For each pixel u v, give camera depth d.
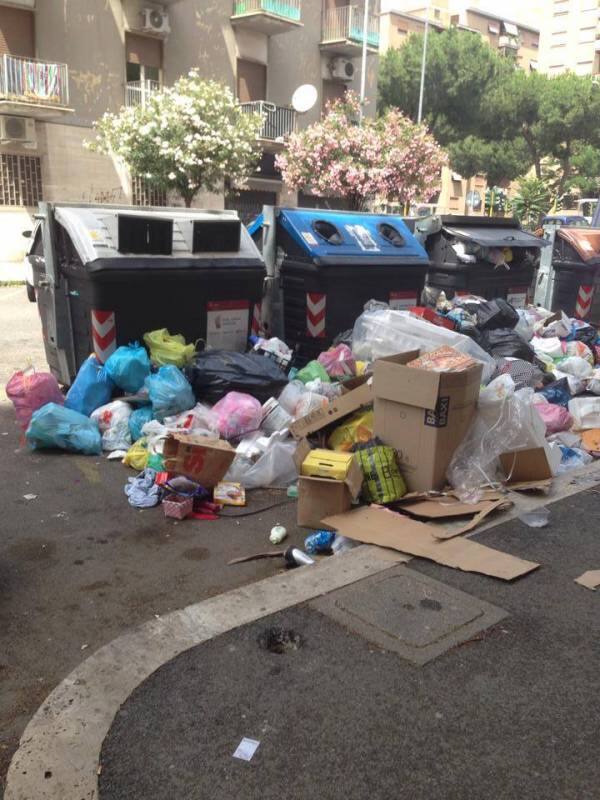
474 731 2.35
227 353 5.68
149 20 20.06
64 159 19.41
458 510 4.03
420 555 3.51
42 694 2.69
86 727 2.34
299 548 3.94
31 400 5.64
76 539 3.98
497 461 4.49
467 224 8.98
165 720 2.37
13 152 18.55
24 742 2.27
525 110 40.34
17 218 18.84
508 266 9.05
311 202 25.45
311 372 5.99
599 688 2.60
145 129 16.53
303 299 7.05
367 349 6.37
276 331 7.36
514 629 2.95
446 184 51.59
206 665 2.66
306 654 2.74
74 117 19.38
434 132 39.22
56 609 3.28
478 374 4.40
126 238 5.70
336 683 2.57
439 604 3.11
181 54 21.39
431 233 8.79
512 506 4.19
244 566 3.72
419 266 7.55
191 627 2.90
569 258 10.09
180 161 16.77
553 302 10.35
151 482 4.59
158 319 5.98
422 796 2.09
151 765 2.18
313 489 4.00
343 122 19.41
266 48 23.58
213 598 3.12
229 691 2.52
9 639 3.03
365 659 2.71
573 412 5.89
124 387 5.57
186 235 6.11
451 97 38.38
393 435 4.37
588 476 4.76
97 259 5.56
